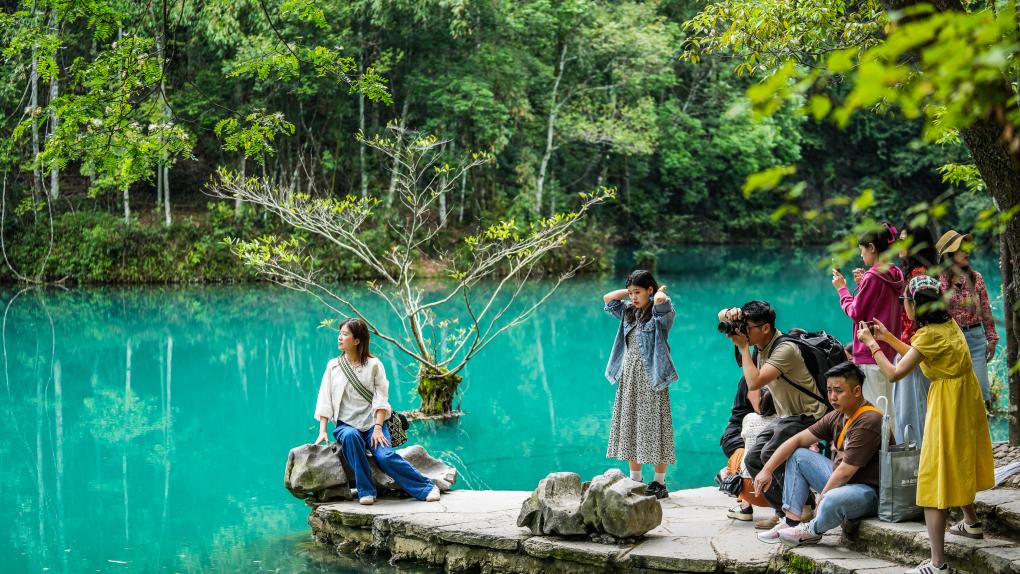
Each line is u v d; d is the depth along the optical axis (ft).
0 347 47.47
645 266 89.76
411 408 34.01
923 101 7.01
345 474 19.40
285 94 81.56
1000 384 29.91
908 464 14.66
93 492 24.03
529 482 24.44
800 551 14.98
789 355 15.90
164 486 24.64
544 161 86.43
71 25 58.85
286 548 19.06
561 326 55.98
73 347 47.88
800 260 99.50
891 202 114.93
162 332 52.90
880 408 15.19
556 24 84.53
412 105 87.76
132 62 22.81
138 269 76.38
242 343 49.67
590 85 92.63
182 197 85.40
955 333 13.55
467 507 18.75
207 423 32.65
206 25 66.69
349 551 18.35
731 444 19.21
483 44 82.58
